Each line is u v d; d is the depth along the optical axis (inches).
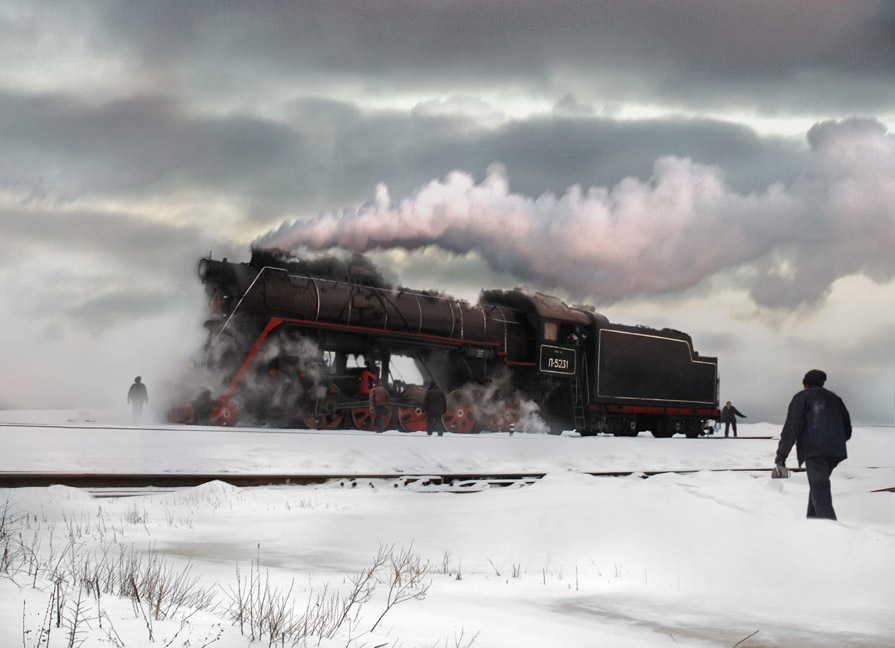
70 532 327.3
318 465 700.0
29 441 682.2
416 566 269.1
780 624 204.1
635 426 1346.0
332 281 1018.1
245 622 172.4
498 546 311.3
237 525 381.1
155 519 397.1
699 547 289.4
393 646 167.2
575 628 193.6
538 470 820.6
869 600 229.1
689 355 1409.9
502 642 176.7
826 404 351.9
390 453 764.0
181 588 208.1
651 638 187.0
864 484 585.3
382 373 1056.2
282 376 956.6
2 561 219.9
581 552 294.7
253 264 982.4
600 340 1263.5
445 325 1103.6
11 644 135.3
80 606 164.9
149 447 684.1
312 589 227.8
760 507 364.8
